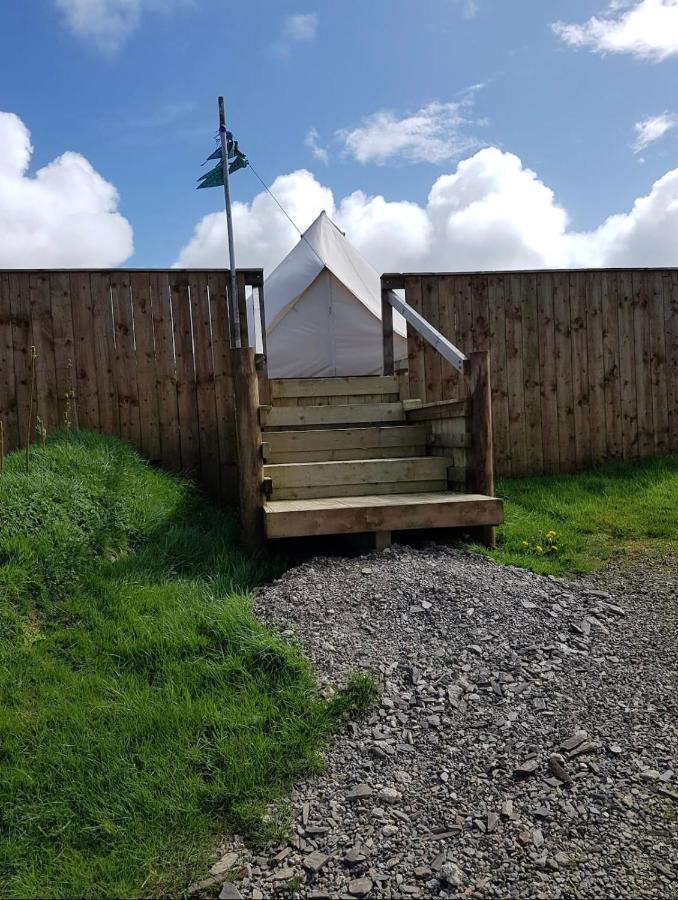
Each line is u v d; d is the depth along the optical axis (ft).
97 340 21.04
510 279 23.73
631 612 13.05
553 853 7.39
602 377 24.47
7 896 6.97
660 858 7.28
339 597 12.46
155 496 17.81
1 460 15.92
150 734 9.05
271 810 8.09
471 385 16.81
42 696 9.88
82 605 12.37
